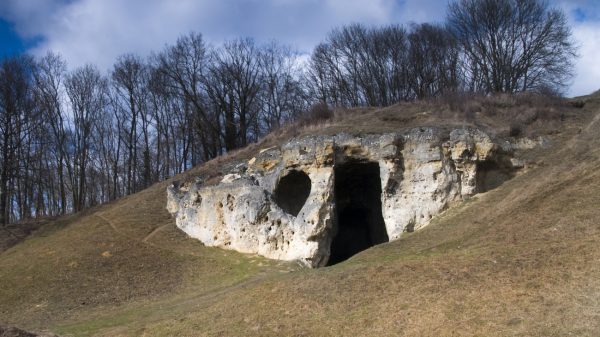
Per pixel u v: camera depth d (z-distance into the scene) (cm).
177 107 6200
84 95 5947
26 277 3272
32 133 5653
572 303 1617
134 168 6016
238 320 2064
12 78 5297
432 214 3077
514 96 4066
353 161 3406
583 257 1845
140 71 6103
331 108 4869
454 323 1683
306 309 2020
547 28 5441
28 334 2045
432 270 2069
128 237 3772
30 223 4784
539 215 2339
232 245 3522
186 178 4350
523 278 1828
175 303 2688
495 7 5631
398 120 3922
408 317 1792
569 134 3428
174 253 3528
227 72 5931
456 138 3189
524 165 3231
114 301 2886
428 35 6141
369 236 3909
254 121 6181
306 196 3656
